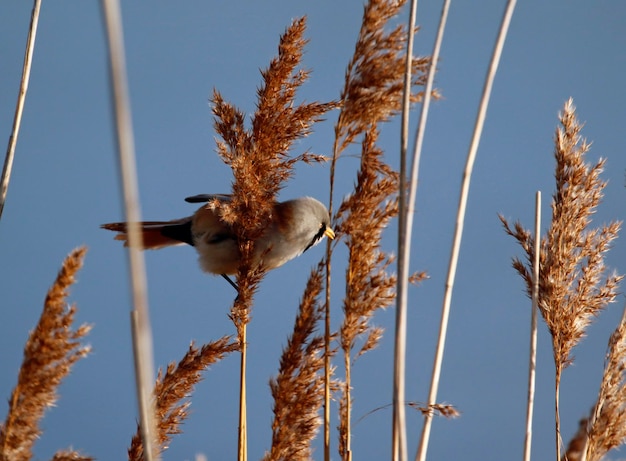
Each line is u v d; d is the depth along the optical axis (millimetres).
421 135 7328
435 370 7906
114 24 4898
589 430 8414
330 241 8891
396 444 7227
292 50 9242
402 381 6965
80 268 6766
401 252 7098
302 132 9203
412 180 7242
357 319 8758
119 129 4977
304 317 8672
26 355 6672
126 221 5137
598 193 9117
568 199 9133
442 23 7535
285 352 8648
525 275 9273
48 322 6660
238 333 8789
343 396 8820
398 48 8797
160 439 8141
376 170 8930
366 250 8820
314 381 8555
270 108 9258
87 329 6789
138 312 5504
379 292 8742
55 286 6672
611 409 8336
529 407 8281
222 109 9469
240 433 8617
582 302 8898
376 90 8711
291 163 9320
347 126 8906
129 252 5285
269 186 9305
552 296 8953
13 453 6621
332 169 9000
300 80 9305
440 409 7938
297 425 8445
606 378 8477
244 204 9312
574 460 9125
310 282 8875
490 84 7586
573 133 9250
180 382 8328
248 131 9461
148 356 5570
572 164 9172
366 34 8820
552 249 9102
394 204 8906
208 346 8508
